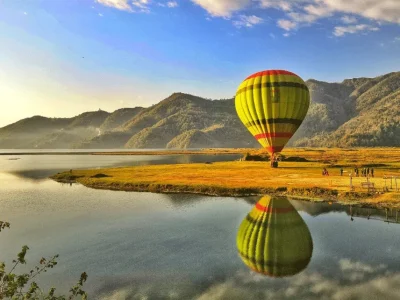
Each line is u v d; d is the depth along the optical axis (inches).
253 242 764.6
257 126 2036.2
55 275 591.2
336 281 541.0
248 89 1999.3
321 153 5182.1
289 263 629.3
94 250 725.3
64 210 1161.4
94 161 4724.4
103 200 1343.5
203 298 492.4
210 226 916.6
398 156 3873.0
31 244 774.5
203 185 1525.6
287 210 1084.5
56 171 2940.5
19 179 2223.2
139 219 1011.9
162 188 1561.3
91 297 505.4
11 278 298.2
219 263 636.7
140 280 565.3
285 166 2477.9
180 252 703.1
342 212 1036.5
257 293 504.1
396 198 1128.8
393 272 573.9
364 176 1737.2
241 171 2192.4
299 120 1998.0
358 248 706.8
